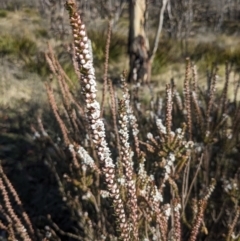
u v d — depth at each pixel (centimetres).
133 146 266
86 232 250
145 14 651
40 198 327
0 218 312
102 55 726
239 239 204
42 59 674
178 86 623
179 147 203
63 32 834
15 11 1045
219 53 737
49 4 972
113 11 1080
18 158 386
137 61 652
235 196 221
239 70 665
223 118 265
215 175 253
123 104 137
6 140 421
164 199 240
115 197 130
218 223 244
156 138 240
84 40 107
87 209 271
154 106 346
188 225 208
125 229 136
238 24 1098
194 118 290
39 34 840
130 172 144
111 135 280
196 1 1190
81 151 171
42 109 465
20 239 265
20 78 600
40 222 312
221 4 1143
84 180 233
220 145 276
